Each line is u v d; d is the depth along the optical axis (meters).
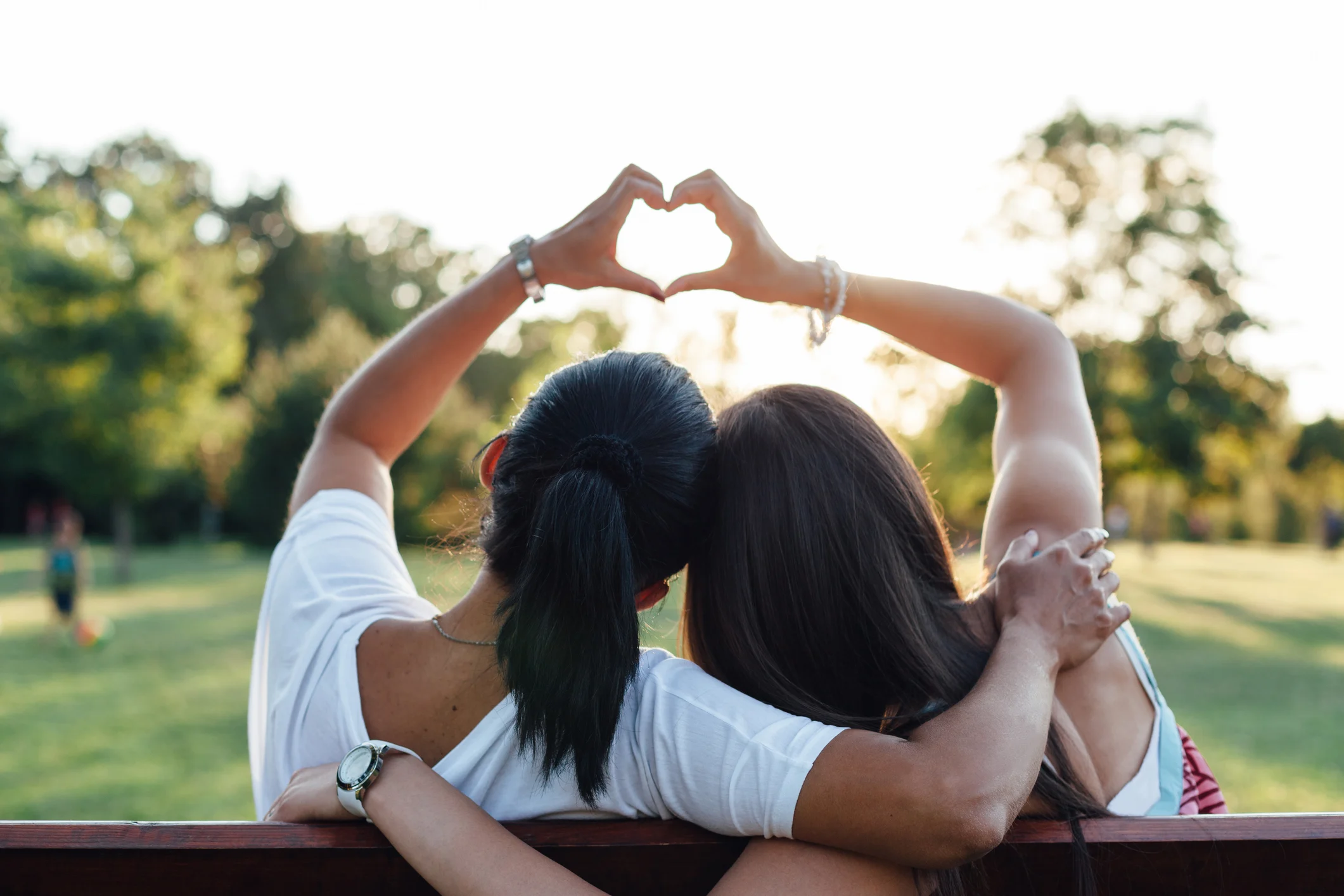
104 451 25.88
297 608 1.27
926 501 1.23
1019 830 1.04
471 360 1.50
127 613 15.75
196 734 7.70
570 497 1.03
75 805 5.81
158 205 26.97
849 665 1.13
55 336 25.77
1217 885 1.03
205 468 39.75
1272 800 5.92
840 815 0.93
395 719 1.16
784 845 0.98
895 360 9.84
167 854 1.01
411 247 55.16
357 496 1.41
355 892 1.03
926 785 0.91
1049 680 1.09
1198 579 23.19
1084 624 1.16
